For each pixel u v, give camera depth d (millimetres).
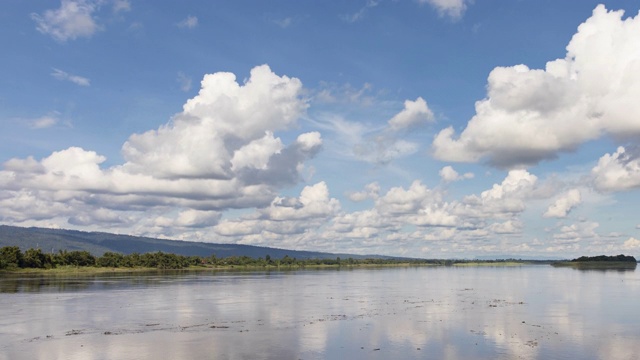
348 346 51000
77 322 68188
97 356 47281
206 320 69812
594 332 58156
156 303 93188
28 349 50406
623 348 49531
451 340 53719
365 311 79438
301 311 79875
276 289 133375
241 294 115188
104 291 124125
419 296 108438
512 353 47500
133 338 55906
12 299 101312
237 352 48562
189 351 49062
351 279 198750
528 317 71000
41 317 73250
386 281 180125
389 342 52906
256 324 65750
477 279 194000
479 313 75938
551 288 133125
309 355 47188
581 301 94438
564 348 49531
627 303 90438
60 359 46250
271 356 46844
